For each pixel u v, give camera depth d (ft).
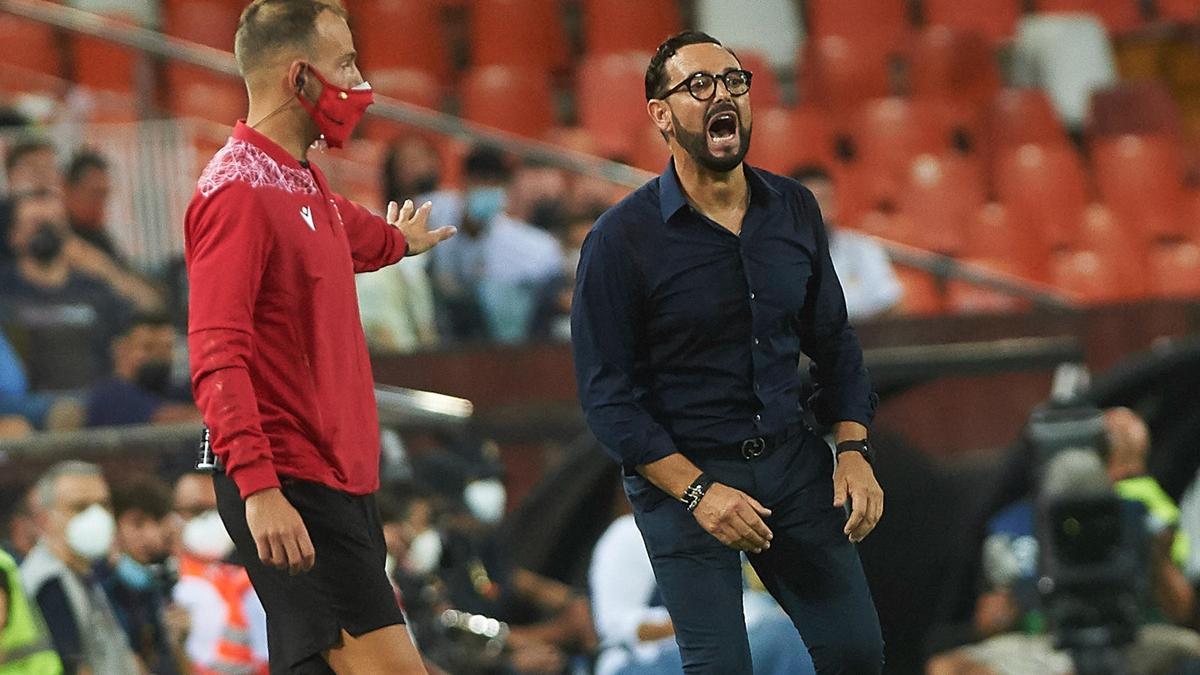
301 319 43.57
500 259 108.17
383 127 118.52
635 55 146.30
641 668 76.74
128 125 107.65
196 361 41.63
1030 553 80.28
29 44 123.13
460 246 108.27
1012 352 104.53
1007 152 144.15
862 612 47.32
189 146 107.96
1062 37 160.45
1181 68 165.78
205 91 119.14
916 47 156.97
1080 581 64.28
